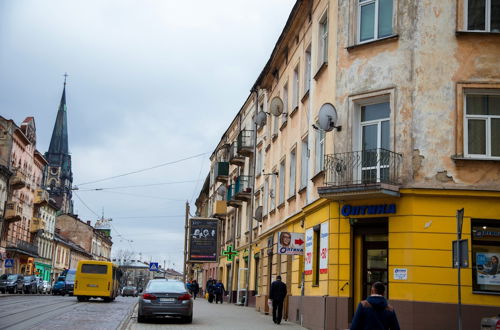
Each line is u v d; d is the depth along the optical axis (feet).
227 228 170.50
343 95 60.75
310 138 74.33
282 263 90.22
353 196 56.49
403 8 57.62
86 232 392.68
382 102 58.85
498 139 55.31
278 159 99.30
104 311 92.99
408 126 55.62
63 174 503.61
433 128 55.21
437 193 54.08
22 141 235.20
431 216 53.93
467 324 51.52
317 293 64.85
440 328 51.72
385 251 57.67
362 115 60.13
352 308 57.98
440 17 56.59
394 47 57.62
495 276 53.16
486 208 53.88
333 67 63.72
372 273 58.13
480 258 53.36
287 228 88.12
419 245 53.42
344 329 57.11
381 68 58.08
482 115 55.77
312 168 71.92
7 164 214.90
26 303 107.76
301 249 71.26
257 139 126.82
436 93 55.62
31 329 57.00
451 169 54.49
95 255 426.10
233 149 147.02
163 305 70.23
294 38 90.02
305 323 68.54
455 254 40.57
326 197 57.98
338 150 60.34
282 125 95.76
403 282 53.36
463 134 55.16
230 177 167.94
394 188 54.39
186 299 71.15
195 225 167.02
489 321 45.68
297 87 89.20
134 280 573.33
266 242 107.55
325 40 72.49
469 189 53.88
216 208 170.60
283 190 96.68
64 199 493.36
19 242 231.30
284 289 74.28
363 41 60.95
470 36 55.93
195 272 247.09
